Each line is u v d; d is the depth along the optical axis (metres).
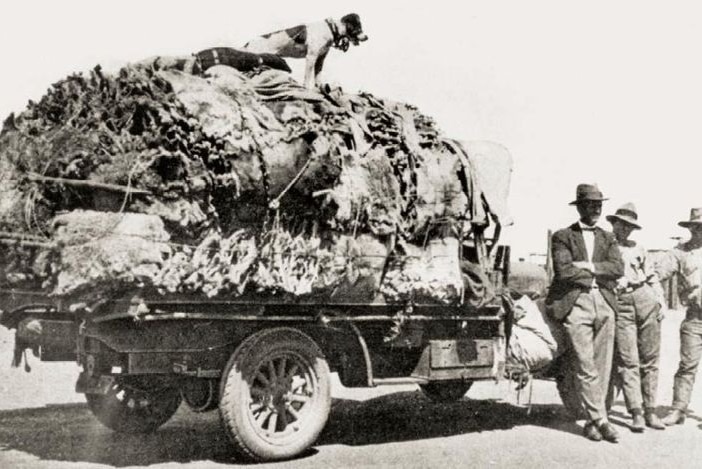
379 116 7.94
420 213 7.95
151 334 6.39
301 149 6.82
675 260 9.37
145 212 6.16
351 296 7.39
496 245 8.70
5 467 6.36
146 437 7.80
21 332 7.16
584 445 7.70
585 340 8.12
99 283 5.91
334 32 8.71
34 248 6.61
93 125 6.46
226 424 6.57
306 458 6.92
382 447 7.45
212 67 7.32
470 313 8.36
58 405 9.38
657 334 8.91
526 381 8.78
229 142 6.43
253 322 6.86
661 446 7.76
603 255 8.37
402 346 7.82
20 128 7.10
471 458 7.00
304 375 7.05
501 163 8.82
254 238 6.69
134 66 6.62
